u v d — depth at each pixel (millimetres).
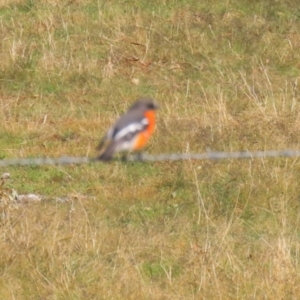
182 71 19188
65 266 11320
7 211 12797
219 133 15539
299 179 14102
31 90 18203
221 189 13719
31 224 12320
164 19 21016
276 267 11180
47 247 11602
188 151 14602
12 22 20609
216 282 10906
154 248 11961
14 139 15883
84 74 18641
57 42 19922
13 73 18594
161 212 13320
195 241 12133
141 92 18250
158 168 14656
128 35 20281
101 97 17969
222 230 12281
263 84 18328
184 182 14133
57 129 16375
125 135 8844
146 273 11445
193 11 21547
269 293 10750
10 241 11711
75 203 13531
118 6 21656
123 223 12961
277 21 21406
